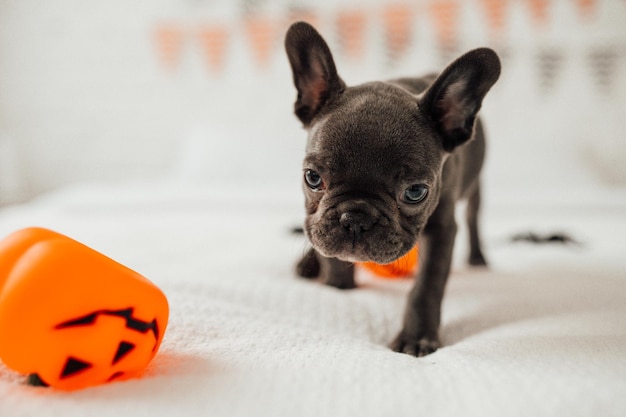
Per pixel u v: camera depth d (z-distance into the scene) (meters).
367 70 1.46
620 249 0.75
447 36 1.42
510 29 1.40
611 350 0.44
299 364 0.42
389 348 0.50
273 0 1.47
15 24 1.55
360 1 1.44
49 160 1.60
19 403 0.38
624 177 1.39
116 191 1.18
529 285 0.61
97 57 1.55
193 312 0.50
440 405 0.38
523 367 0.42
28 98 1.58
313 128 0.53
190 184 1.25
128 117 1.56
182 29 1.51
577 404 0.38
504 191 1.17
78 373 0.39
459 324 0.53
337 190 0.50
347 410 0.38
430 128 0.53
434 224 0.55
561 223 0.96
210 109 1.53
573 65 1.39
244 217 1.02
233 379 0.40
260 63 1.50
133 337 0.40
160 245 0.76
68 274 0.39
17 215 1.05
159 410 0.37
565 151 1.26
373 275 0.65
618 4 1.36
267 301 0.55
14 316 0.38
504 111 1.42
